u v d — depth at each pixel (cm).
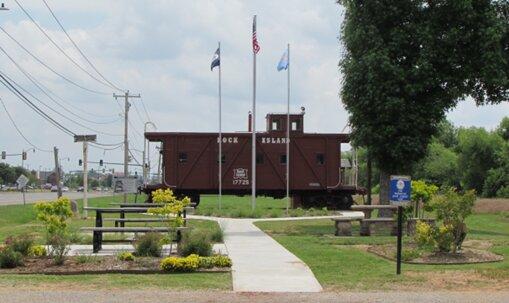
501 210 3900
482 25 2423
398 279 1234
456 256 1555
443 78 2439
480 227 2644
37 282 1180
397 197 1302
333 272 1330
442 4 2433
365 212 2255
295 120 4100
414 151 2425
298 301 1016
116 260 1441
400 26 2456
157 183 4056
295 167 4081
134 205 2186
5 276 1248
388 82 2380
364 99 2419
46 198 7281
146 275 1270
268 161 4072
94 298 1023
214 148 4012
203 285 1159
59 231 1573
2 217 3366
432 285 1173
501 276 1262
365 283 1195
